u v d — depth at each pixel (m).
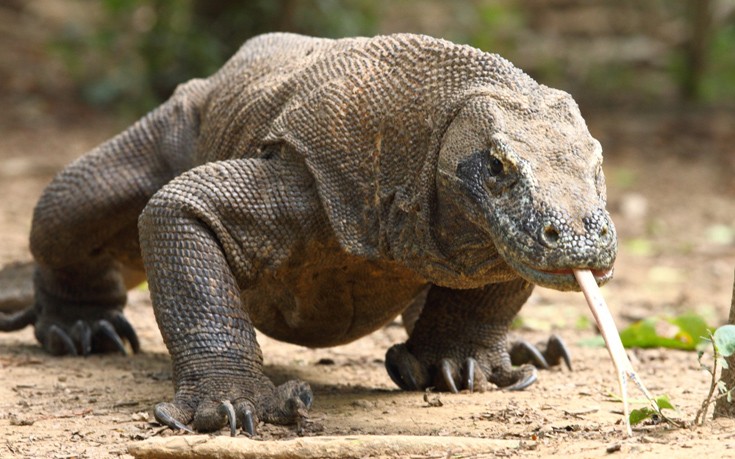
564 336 15.02
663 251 22.77
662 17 43.41
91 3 42.81
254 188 9.70
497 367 11.02
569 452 7.69
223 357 9.23
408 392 10.71
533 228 7.86
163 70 29.83
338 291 10.27
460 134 8.70
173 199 9.66
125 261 12.71
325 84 9.85
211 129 11.30
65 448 8.54
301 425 8.90
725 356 8.26
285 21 29.36
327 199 9.50
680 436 7.92
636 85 38.78
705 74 37.72
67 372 11.92
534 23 43.72
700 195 27.55
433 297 10.97
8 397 10.56
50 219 12.22
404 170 9.24
